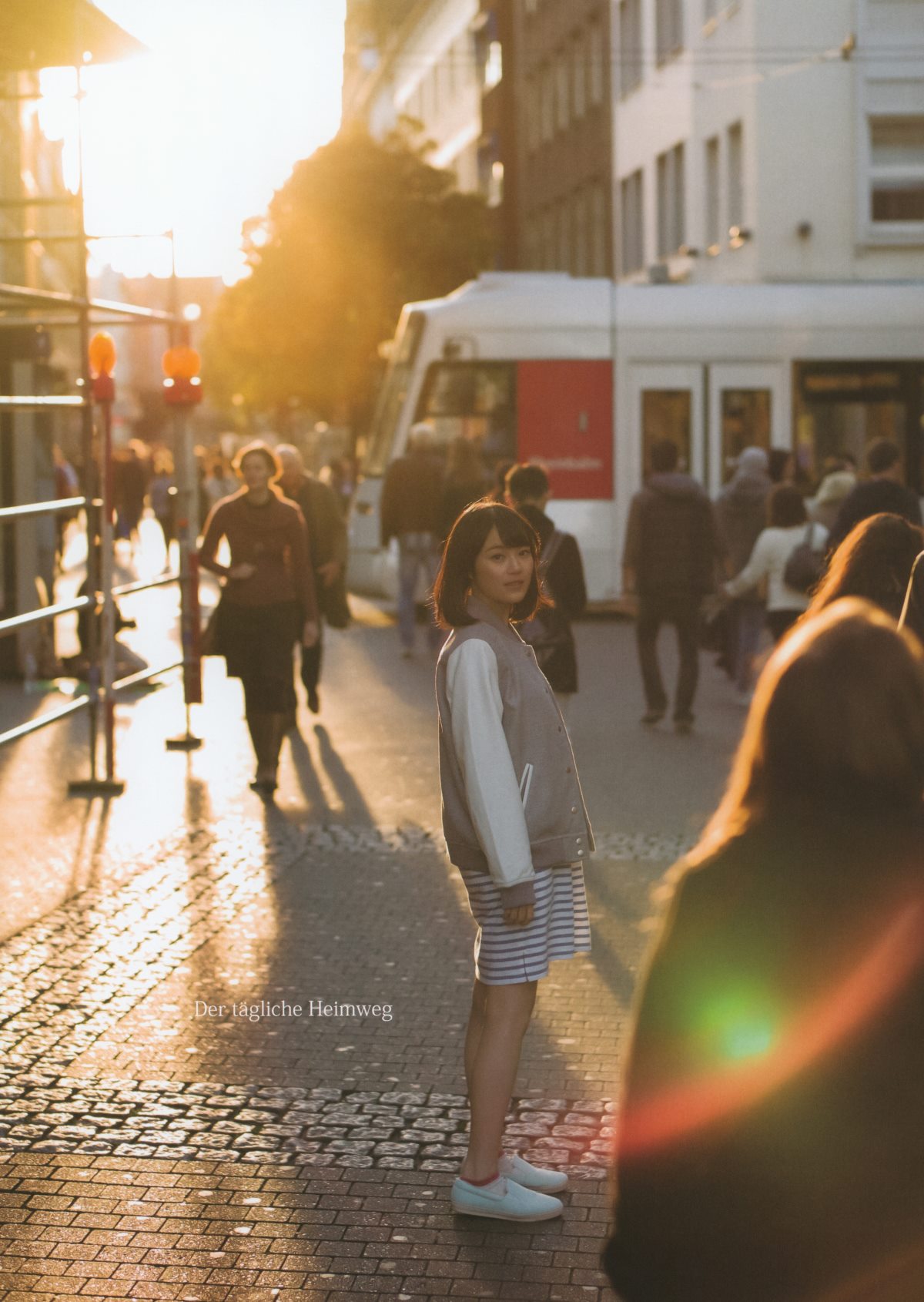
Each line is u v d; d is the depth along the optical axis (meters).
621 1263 2.56
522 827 4.80
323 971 7.48
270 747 11.77
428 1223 4.96
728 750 13.38
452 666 4.86
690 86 37.31
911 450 24.31
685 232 38.38
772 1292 2.47
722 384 24.28
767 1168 2.46
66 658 17.84
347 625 15.23
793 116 31.89
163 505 38.16
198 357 13.77
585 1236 4.88
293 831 10.41
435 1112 5.83
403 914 8.45
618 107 44.56
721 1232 2.48
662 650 20.77
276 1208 5.07
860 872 2.50
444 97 72.25
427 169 48.25
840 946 2.48
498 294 24.36
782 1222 2.45
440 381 24.38
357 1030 6.68
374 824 10.65
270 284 47.75
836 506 15.94
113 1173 5.33
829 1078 2.45
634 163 42.97
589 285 24.41
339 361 48.00
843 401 24.38
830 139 31.89
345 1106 5.89
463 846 4.95
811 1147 2.45
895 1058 2.45
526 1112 5.80
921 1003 2.46
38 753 13.41
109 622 11.81
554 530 9.77
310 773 12.47
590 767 12.68
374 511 25.17
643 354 24.27
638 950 7.80
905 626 6.55
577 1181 5.25
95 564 11.94
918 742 2.56
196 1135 5.63
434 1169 5.36
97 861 9.61
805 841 2.53
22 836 10.31
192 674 13.69
